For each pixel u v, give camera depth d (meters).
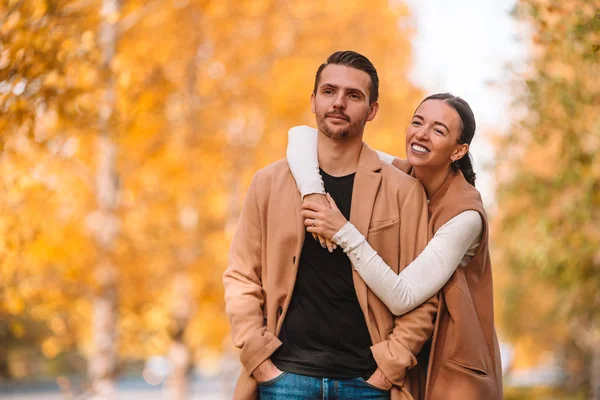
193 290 14.27
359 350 3.61
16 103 6.27
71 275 10.35
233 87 14.57
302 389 3.58
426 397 3.75
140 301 13.49
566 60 7.88
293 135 3.95
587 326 17.41
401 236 3.76
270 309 3.71
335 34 16.36
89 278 11.78
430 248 3.71
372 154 3.85
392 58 18.11
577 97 8.38
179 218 14.53
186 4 13.34
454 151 3.88
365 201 3.74
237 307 3.75
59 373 40.28
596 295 12.55
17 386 38.12
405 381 3.72
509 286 16.31
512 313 19.88
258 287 3.80
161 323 13.80
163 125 13.48
